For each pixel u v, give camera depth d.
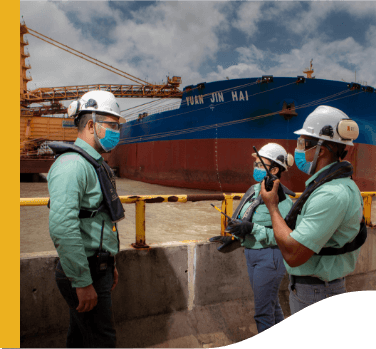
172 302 2.68
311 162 1.43
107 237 1.50
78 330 1.65
